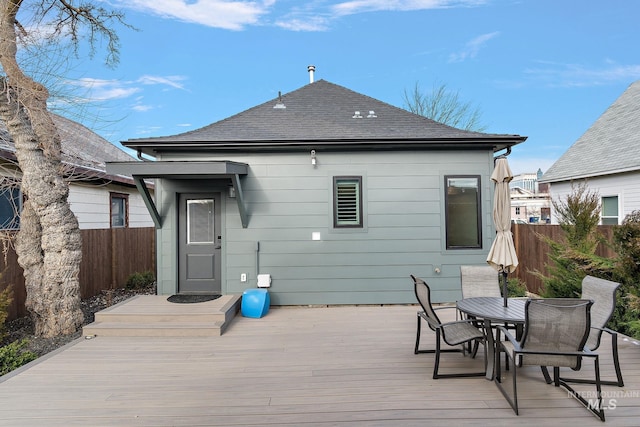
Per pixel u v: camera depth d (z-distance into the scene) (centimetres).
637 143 980
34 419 293
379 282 678
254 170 672
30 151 510
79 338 502
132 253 938
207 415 296
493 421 283
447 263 679
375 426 277
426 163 681
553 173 1265
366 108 813
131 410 305
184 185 671
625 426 275
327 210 675
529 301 288
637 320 455
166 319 538
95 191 912
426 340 479
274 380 361
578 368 293
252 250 672
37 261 532
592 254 537
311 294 675
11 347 429
